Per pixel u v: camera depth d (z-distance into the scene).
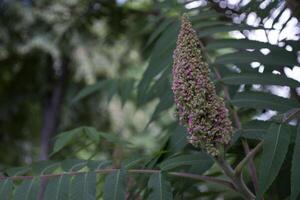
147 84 0.99
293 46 0.97
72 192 0.74
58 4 2.52
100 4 2.01
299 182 0.67
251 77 0.87
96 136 0.96
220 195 1.09
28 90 3.67
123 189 0.73
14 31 3.18
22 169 0.82
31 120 3.89
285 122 0.71
